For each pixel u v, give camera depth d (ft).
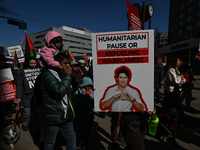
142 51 5.20
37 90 6.77
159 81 17.66
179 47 103.24
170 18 153.99
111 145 8.95
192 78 15.38
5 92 11.11
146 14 10.66
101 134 10.43
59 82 5.63
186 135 10.05
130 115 5.72
